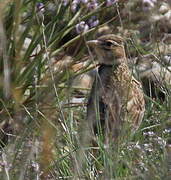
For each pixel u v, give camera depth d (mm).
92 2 12469
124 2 13453
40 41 11922
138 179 8750
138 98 11281
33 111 10828
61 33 12148
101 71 11680
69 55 13695
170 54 14297
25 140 9461
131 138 10500
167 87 12383
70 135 10016
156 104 12031
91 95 11016
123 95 11016
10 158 9367
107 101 10531
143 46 14586
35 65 11852
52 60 12930
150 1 13961
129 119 10859
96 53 11836
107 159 8938
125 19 13922
